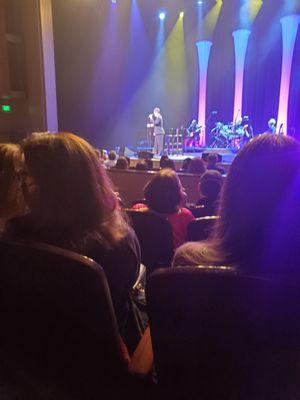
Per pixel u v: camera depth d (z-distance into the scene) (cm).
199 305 73
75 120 1063
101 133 1152
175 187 222
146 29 1144
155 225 211
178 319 77
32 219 106
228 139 1166
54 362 103
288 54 1101
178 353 82
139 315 131
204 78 1259
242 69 1198
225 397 82
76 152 104
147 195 227
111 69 1119
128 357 107
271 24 1144
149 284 75
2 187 130
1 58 674
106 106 1144
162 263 217
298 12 1052
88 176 105
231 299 70
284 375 73
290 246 75
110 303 89
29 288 92
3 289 95
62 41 952
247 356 75
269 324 69
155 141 1108
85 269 84
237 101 1226
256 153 82
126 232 112
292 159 79
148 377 102
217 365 79
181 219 226
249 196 81
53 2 889
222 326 73
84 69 1038
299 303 65
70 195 103
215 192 269
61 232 103
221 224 88
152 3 1080
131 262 111
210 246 88
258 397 78
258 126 1280
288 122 1188
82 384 104
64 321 94
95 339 95
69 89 1016
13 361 107
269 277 67
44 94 711
